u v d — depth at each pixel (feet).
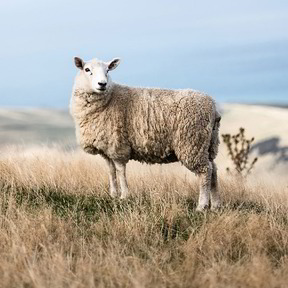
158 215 39.04
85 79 44.14
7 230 35.24
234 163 61.05
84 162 52.26
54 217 37.52
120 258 31.32
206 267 31.45
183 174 54.13
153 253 33.37
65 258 31.55
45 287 28.02
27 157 52.54
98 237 35.45
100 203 42.78
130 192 45.50
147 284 28.53
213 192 45.11
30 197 43.88
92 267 30.14
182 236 36.94
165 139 43.55
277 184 53.52
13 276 29.14
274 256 34.04
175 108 43.01
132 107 43.55
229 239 34.71
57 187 46.34
